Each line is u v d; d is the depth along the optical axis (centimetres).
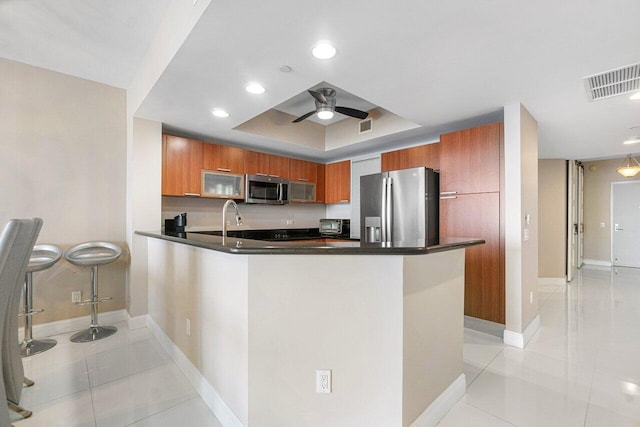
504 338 295
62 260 317
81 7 218
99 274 338
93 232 331
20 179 294
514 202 291
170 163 361
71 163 319
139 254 330
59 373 232
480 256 319
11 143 289
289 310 159
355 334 157
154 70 247
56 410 188
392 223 369
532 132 321
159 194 345
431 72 227
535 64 214
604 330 331
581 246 740
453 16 162
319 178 544
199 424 176
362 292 157
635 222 709
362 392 157
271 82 243
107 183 340
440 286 188
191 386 216
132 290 326
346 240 505
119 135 348
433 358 179
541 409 191
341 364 158
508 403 198
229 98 276
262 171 457
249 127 397
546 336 313
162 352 269
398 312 153
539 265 575
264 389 159
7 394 176
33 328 300
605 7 154
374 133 429
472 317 326
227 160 415
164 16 224
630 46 190
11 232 141
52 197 309
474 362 256
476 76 234
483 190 317
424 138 428
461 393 205
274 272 159
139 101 296
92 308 311
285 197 482
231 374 172
